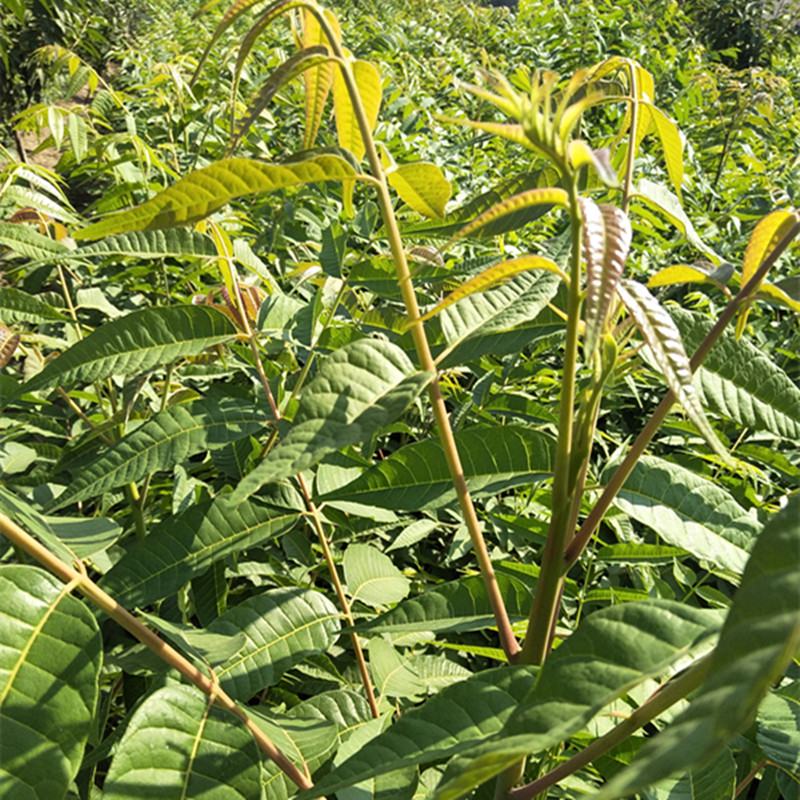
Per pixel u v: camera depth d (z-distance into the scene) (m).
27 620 0.62
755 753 1.10
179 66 3.73
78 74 2.60
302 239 2.91
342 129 0.80
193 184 0.63
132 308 2.92
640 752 0.37
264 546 1.70
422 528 1.60
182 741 0.72
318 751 0.89
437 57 7.01
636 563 1.24
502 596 0.91
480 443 0.92
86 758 0.98
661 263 3.03
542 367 1.88
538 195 0.55
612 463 0.93
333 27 0.73
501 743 0.48
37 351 1.84
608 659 0.52
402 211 2.22
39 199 1.66
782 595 0.34
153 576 0.98
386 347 0.67
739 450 1.69
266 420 1.12
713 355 0.93
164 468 1.04
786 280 0.84
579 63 6.54
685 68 6.73
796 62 9.52
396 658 1.10
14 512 0.79
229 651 0.85
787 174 4.01
